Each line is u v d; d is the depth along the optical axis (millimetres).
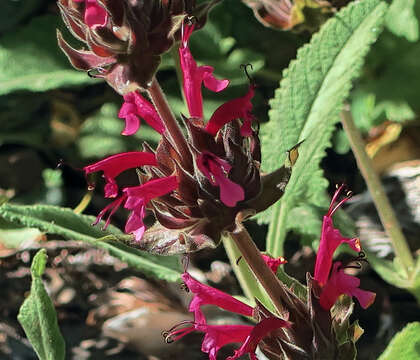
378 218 632
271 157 483
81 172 708
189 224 327
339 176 688
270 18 520
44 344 435
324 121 474
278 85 701
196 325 328
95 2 316
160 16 315
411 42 656
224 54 703
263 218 506
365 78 675
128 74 315
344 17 466
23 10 741
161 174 331
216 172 308
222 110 315
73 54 322
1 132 727
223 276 621
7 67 711
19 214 440
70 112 729
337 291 326
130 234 346
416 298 547
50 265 624
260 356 465
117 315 588
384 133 677
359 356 564
